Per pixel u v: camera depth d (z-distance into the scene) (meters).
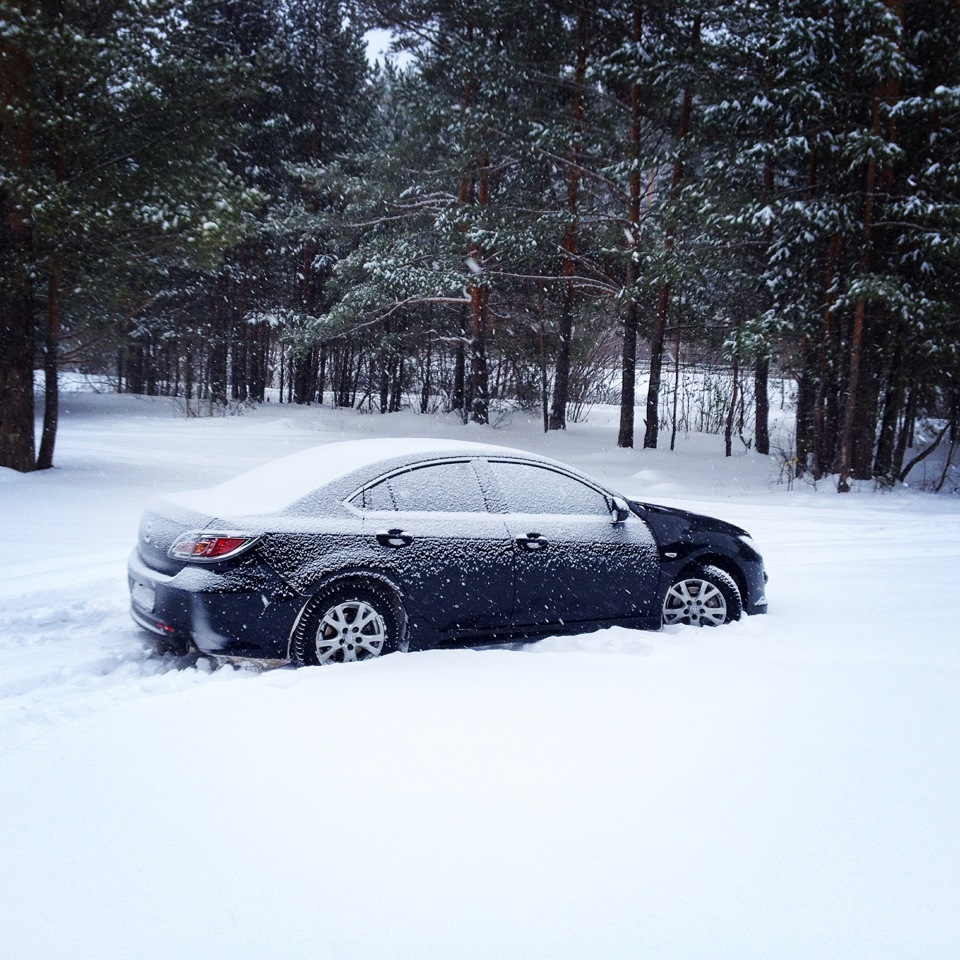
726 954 2.03
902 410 22.83
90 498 12.00
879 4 16.33
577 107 24.73
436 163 28.27
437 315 34.56
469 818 2.71
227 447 22.61
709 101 20.66
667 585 5.68
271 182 35.69
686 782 3.00
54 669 4.77
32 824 2.66
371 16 26.83
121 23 14.83
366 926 2.13
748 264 21.55
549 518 5.45
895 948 2.05
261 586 4.48
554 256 26.42
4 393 14.32
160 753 3.22
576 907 2.22
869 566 8.55
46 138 14.08
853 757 3.24
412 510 5.04
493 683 4.14
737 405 33.50
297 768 3.09
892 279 16.59
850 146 16.47
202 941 2.07
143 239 14.63
